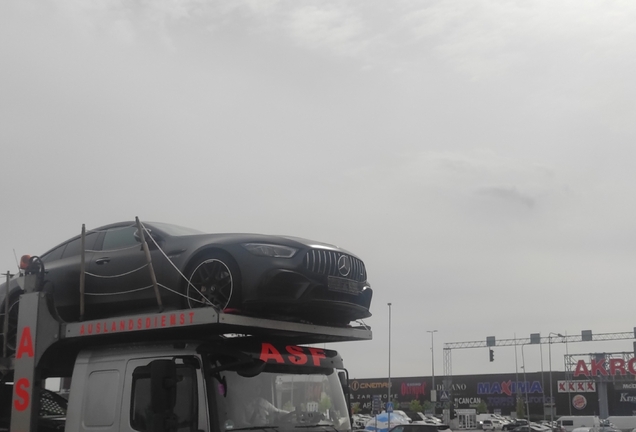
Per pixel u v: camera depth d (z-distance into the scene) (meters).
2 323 7.48
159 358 6.09
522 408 87.56
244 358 5.93
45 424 6.80
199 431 5.64
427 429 28.12
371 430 47.62
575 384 85.44
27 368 6.65
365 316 7.27
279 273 6.44
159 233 7.32
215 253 6.79
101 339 6.45
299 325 6.56
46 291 7.55
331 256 6.84
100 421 6.24
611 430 59.38
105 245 7.64
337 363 6.82
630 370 81.75
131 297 7.12
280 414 6.14
